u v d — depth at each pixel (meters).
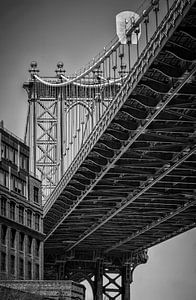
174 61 87.19
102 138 115.69
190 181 130.25
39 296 104.31
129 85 96.88
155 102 97.56
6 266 123.19
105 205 147.25
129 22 101.56
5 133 127.25
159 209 148.75
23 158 134.12
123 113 105.00
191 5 74.62
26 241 131.50
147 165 121.38
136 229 166.75
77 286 110.75
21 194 131.50
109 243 182.88
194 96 94.31
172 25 79.75
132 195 138.25
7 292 98.06
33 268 133.50
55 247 183.12
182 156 116.50
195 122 102.56
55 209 153.62
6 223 124.12
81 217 156.75
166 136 107.50
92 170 129.00
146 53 88.75
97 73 139.62
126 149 113.50
